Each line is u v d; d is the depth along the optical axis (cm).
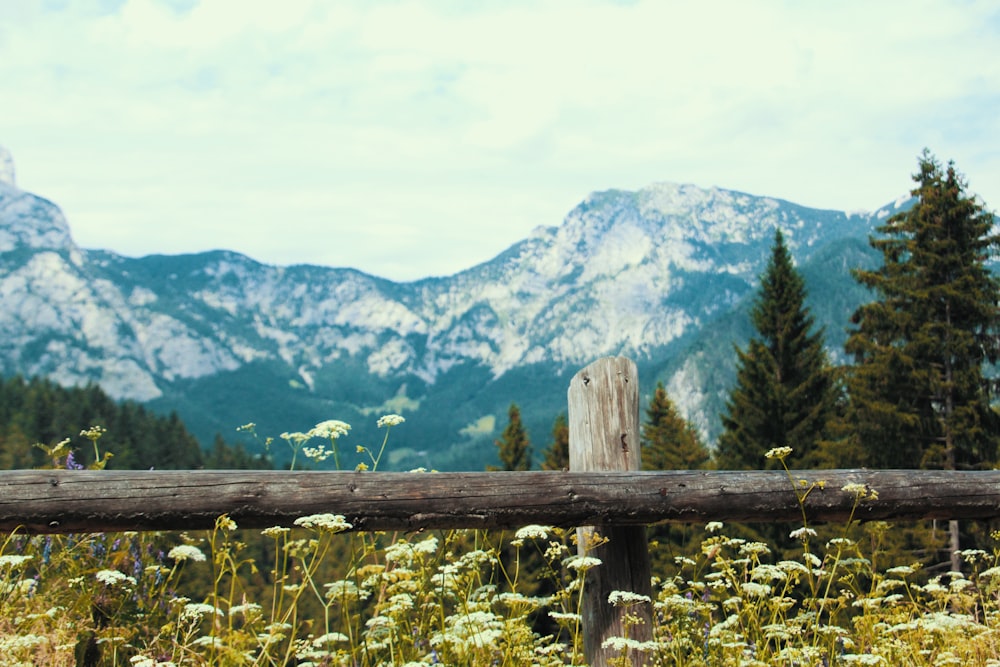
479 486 358
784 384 4159
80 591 379
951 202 3406
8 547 426
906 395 3238
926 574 2322
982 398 3152
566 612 402
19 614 382
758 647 396
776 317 4266
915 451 3159
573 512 366
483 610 382
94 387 11638
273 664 350
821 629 382
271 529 325
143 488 331
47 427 9831
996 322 3275
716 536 418
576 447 413
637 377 414
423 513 351
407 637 371
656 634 409
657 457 4812
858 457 3209
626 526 398
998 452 3098
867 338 3397
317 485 345
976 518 413
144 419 11831
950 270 3341
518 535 344
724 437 4072
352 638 349
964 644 417
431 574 383
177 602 363
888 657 395
